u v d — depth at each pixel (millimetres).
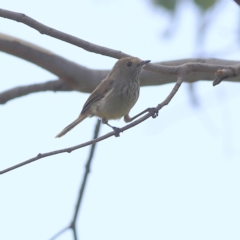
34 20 9797
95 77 14648
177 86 9516
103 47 10164
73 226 11734
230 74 9562
